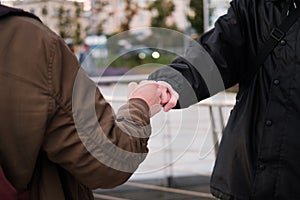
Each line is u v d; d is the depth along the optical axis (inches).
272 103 60.4
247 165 61.7
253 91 62.7
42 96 37.9
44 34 38.8
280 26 60.6
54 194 41.4
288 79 59.5
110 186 41.1
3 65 38.2
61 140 38.8
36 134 38.2
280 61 60.4
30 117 37.9
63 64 39.1
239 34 64.1
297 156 59.0
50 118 38.5
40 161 41.2
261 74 62.4
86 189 45.3
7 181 38.2
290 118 59.2
